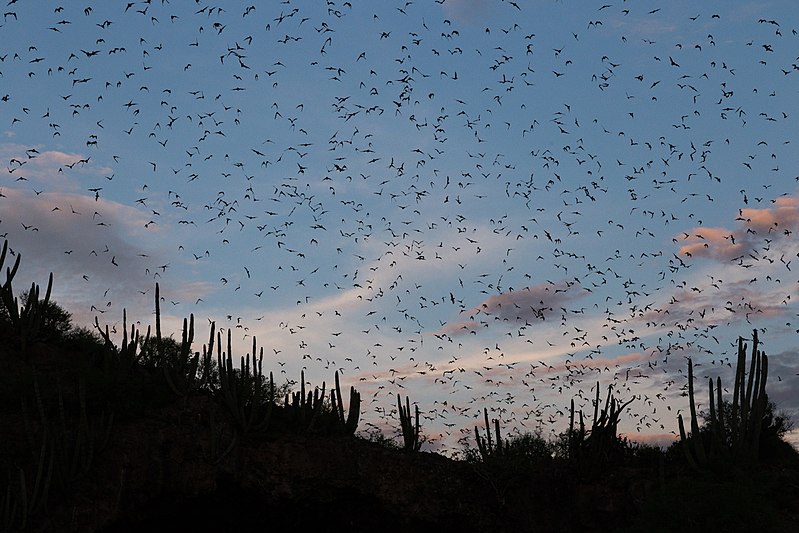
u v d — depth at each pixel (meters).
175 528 32.94
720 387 36.38
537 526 36.25
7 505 28.25
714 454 35.66
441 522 36.03
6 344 35.69
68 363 36.00
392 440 38.62
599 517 35.69
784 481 34.50
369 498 35.56
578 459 37.06
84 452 30.83
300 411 36.56
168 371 36.19
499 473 36.84
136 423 33.22
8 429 31.39
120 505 31.22
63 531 29.42
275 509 34.44
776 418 38.81
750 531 30.50
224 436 34.34
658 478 35.62
